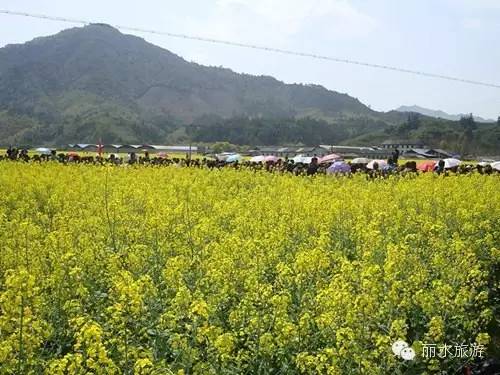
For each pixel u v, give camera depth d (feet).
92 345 20.16
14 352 21.57
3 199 60.08
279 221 46.57
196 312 23.82
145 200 58.70
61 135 599.57
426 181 74.33
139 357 22.30
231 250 34.42
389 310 26.37
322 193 65.98
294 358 23.08
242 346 25.89
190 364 22.44
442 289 26.94
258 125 652.48
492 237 42.47
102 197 60.75
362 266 32.14
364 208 53.67
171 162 120.06
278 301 24.86
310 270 30.12
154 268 34.47
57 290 28.81
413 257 33.68
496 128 485.97
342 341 22.53
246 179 85.76
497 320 31.35
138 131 633.61
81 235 40.04
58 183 73.00
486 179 80.23
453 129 518.37
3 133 639.76
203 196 62.59
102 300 28.73
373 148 433.48
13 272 24.02
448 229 46.11
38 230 41.78
